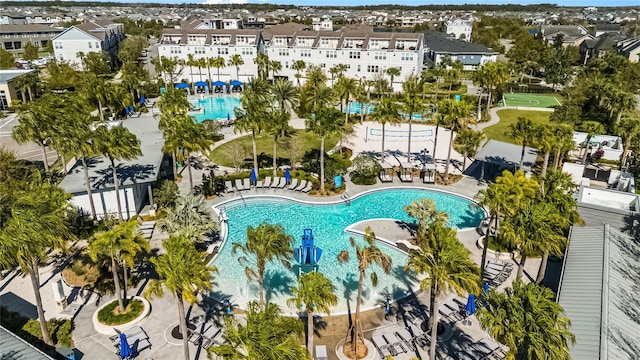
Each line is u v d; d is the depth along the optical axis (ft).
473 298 99.81
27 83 295.89
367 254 87.45
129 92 297.94
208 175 186.91
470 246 135.54
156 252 129.80
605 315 81.00
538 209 98.78
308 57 376.68
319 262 127.75
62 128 132.16
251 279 112.57
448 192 173.58
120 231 94.63
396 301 110.32
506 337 69.15
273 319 70.54
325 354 89.71
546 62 395.14
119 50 490.08
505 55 524.52
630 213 116.06
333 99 241.96
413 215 134.82
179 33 378.73
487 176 189.57
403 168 186.29
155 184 167.32
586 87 284.82
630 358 72.59
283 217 155.53
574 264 100.17
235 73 383.04
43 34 561.43
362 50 364.17
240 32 379.76
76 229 134.00
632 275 95.20
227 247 135.33
